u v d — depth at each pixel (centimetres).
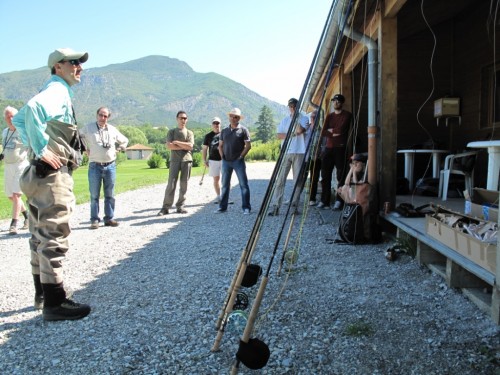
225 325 264
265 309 323
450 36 845
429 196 684
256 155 4241
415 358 248
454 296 329
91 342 284
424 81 860
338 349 262
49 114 292
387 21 505
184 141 788
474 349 254
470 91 775
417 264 409
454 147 844
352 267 415
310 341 273
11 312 340
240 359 202
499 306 277
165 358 261
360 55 726
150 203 970
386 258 433
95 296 368
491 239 304
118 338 288
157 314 325
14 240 609
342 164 715
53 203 310
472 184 620
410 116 866
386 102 512
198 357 260
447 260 348
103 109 663
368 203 500
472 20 762
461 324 285
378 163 526
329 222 628
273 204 810
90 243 572
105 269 448
